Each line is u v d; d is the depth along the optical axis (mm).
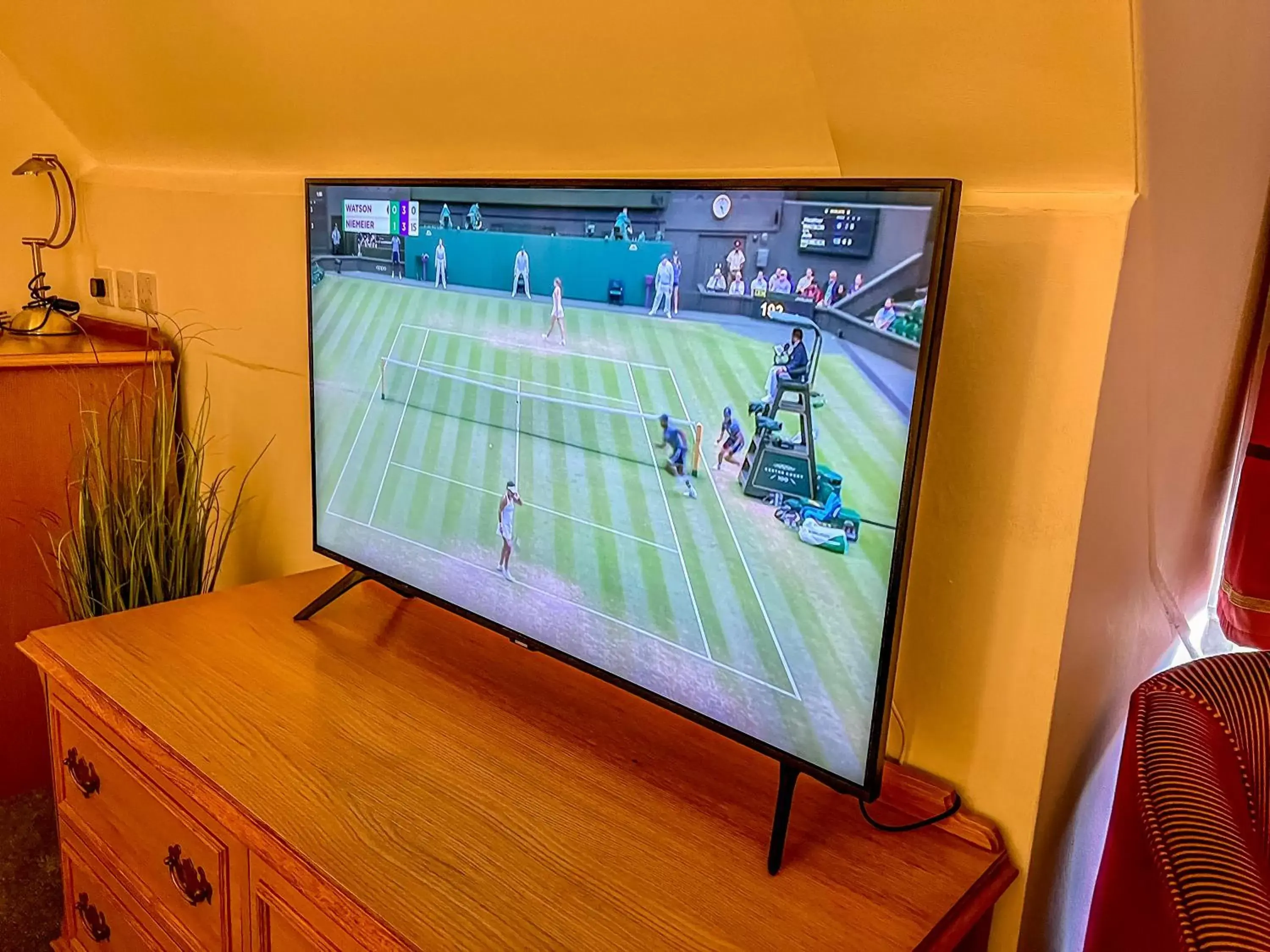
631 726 1300
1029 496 1030
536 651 1438
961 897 994
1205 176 1059
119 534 1983
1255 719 1086
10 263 2658
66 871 1587
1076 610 1044
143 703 1314
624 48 1198
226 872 1149
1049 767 1083
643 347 1126
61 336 2408
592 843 1047
